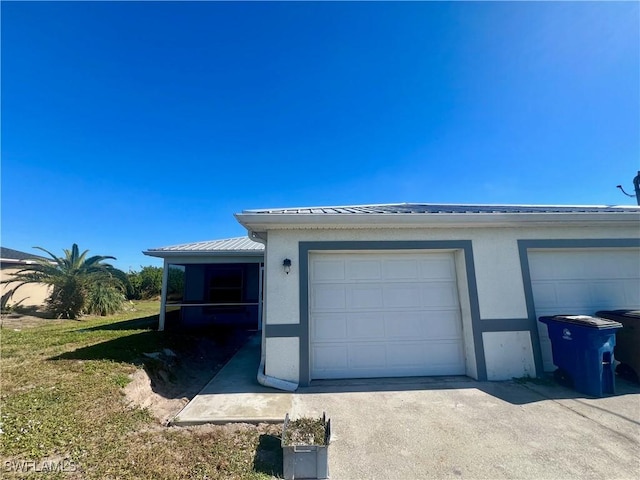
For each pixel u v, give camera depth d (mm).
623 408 4512
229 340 11117
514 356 6070
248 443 3547
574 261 6730
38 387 4676
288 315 5871
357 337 6250
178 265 13805
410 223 6074
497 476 2914
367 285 6406
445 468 3061
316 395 5156
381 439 3662
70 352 6828
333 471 3014
